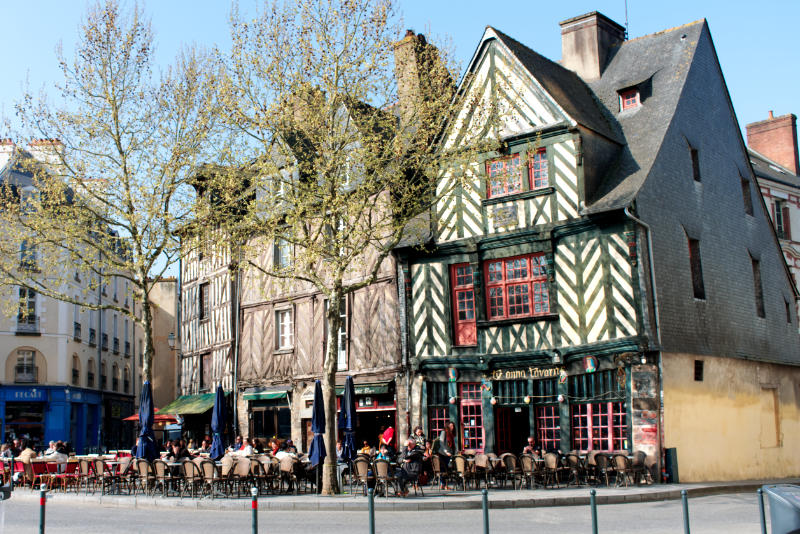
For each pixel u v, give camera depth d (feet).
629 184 58.34
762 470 65.36
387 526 36.55
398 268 68.59
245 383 81.56
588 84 71.20
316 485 53.21
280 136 52.70
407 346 67.10
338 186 52.24
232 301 84.79
